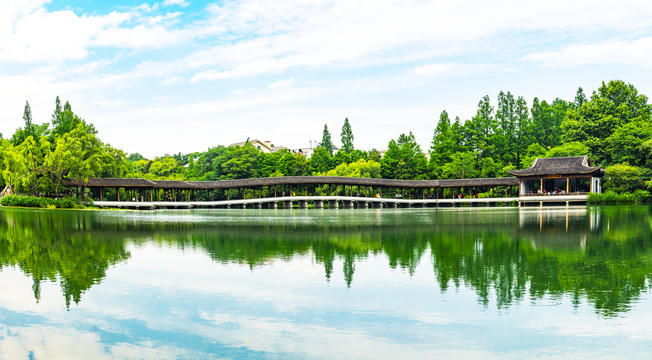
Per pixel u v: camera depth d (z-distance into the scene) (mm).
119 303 18328
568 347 13914
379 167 121188
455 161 118125
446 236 37875
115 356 13484
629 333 14898
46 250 31172
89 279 22250
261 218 61156
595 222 48812
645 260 26312
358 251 30109
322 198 95812
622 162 96812
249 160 122938
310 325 15812
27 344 14359
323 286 20672
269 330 15391
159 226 48062
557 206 88375
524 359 13188
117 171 103375
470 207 96250
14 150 90500
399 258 27438
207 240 36031
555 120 151000
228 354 13594
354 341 14461
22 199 79938
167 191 113938
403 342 14367
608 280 21469
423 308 17453
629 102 115938
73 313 17172
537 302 18094
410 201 102000
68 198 81812
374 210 85812
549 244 32625
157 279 22141
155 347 14117
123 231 42844
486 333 15008
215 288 20453
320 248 31516
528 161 115625
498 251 29781
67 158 82875
